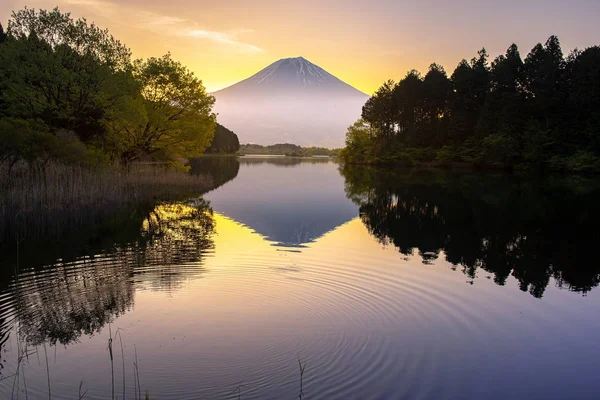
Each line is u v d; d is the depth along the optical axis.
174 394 6.07
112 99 29.00
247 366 6.87
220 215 22.67
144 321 8.56
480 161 65.19
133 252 13.95
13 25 26.62
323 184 43.47
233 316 8.85
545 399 6.18
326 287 10.73
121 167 32.31
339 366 6.91
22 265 12.21
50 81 25.86
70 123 27.66
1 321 8.51
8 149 21.41
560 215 23.09
